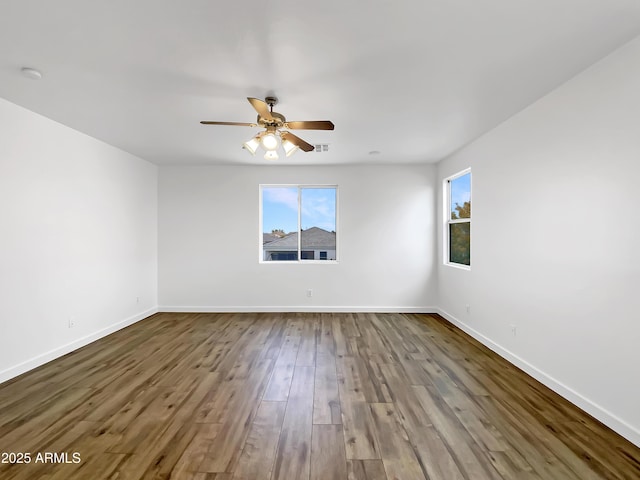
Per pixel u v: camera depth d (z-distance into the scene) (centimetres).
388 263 534
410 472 174
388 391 265
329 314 524
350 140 397
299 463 181
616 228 209
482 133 372
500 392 263
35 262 313
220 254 538
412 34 190
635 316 197
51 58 216
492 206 358
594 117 224
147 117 321
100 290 403
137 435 205
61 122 338
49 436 204
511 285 324
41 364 317
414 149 440
